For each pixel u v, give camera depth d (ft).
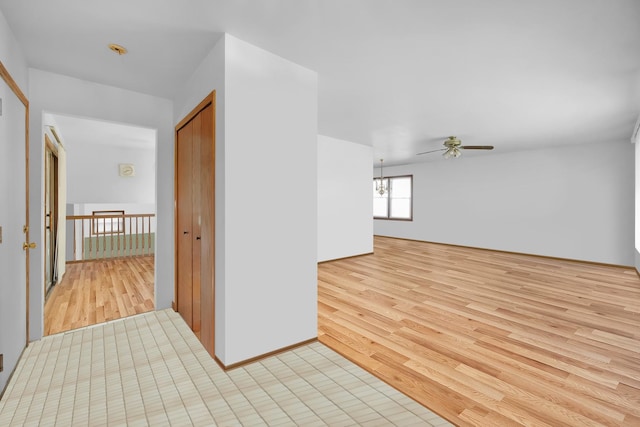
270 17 6.16
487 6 5.87
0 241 5.95
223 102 6.75
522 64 8.31
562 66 8.41
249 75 7.10
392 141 19.29
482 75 9.02
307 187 8.28
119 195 24.02
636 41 7.06
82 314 10.25
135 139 21.17
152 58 7.80
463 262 19.22
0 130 5.94
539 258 20.58
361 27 6.56
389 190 31.22
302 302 8.16
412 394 6.13
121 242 21.63
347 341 8.43
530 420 5.40
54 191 13.87
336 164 19.57
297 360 7.39
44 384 6.38
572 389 6.33
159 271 10.58
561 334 8.95
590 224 18.94
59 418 5.37
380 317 10.18
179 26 6.44
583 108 12.03
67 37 6.83
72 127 17.90
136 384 6.39
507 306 11.29
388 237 31.17
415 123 14.64
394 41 7.14
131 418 5.39
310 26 6.50
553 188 20.38
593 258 18.80
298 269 8.07
